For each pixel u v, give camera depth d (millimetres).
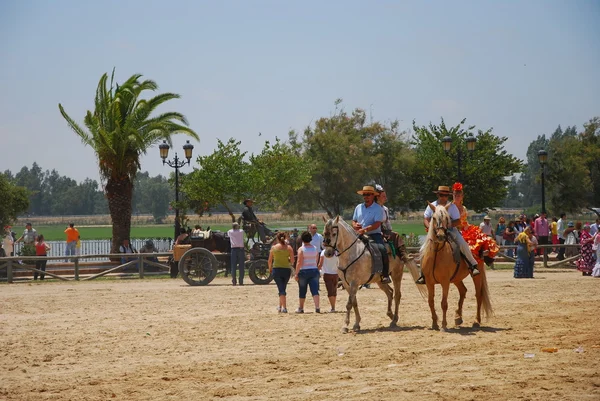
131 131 31750
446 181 50031
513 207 158375
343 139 52156
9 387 9539
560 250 32062
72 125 32531
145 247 31094
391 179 53969
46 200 199500
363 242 13617
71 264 30062
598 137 56406
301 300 16922
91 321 15836
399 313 16453
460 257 13242
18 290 23172
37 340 13289
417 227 81312
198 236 26438
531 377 9195
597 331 12930
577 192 55125
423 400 8234
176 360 11164
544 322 14297
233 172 38969
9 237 30375
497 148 50438
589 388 8586
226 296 20844
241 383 9445
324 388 8984
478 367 9922
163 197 171375
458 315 13945
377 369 10008
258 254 25594
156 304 18953
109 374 10242
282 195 41812
